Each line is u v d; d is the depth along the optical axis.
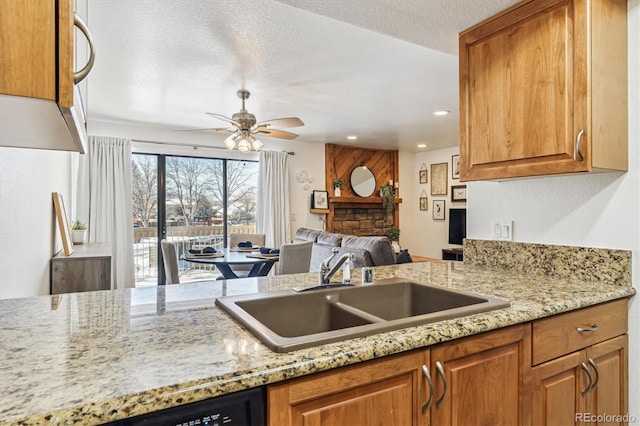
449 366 1.02
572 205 1.70
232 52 2.83
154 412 0.66
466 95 1.77
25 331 0.98
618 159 1.48
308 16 2.32
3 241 1.57
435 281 1.65
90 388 0.66
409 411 0.94
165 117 4.68
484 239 2.07
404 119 4.89
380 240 3.90
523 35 1.54
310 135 5.95
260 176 5.97
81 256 2.65
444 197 7.18
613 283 1.55
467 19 1.69
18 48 0.59
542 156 1.48
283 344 0.84
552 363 1.24
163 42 2.65
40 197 2.28
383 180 7.42
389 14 1.66
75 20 0.67
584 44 1.37
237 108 4.31
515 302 1.27
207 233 5.75
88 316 1.12
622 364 1.49
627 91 1.52
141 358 0.80
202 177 5.73
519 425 1.15
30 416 0.58
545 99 1.47
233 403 0.73
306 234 5.29
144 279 5.31
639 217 1.50
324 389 0.83
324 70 3.19
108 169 4.82
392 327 0.98
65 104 0.62
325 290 1.46
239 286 1.56
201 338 0.93
